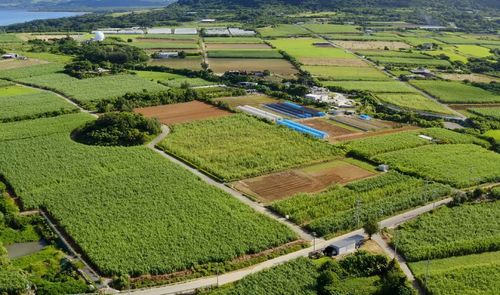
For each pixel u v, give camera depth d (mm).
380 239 83062
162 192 95500
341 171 110938
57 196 93250
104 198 92625
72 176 102188
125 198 92812
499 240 81625
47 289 66938
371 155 119250
